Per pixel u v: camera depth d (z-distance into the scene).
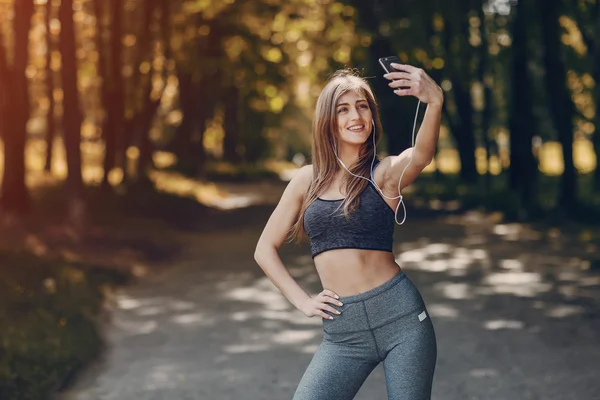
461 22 24.05
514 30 22.25
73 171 14.82
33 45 24.06
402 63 3.32
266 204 28.44
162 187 25.72
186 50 24.69
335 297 3.35
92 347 7.54
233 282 12.06
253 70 24.72
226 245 17.39
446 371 6.60
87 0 21.69
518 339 7.72
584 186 31.91
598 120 28.05
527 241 16.67
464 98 32.38
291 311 9.66
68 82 14.85
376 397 5.90
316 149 3.43
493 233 18.45
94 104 32.28
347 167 3.39
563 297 10.06
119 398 6.03
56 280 10.16
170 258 14.84
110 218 18.11
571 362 6.80
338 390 3.37
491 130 35.91
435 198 28.55
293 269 13.40
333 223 3.34
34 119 42.09
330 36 21.69
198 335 8.32
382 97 22.64
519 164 23.22
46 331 7.48
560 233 17.84
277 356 7.32
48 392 6.05
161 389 6.27
